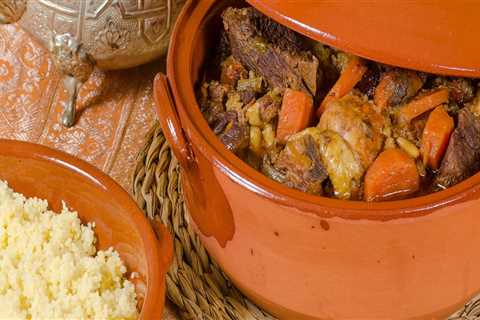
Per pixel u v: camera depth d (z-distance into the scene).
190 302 1.78
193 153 1.54
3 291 1.68
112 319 1.62
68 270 1.68
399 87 1.55
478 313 1.81
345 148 1.49
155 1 2.14
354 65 1.58
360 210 1.37
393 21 1.38
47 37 2.23
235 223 1.56
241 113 1.60
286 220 1.44
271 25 1.65
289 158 1.51
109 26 2.16
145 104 2.44
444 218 1.40
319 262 1.50
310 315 1.63
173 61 1.61
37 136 2.36
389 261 1.47
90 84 2.46
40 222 1.79
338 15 1.39
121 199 1.69
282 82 1.63
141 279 1.69
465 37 1.37
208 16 1.70
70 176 1.75
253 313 1.83
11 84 2.47
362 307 1.57
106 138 2.36
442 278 1.53
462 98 1.58
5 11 2.21
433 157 1.52
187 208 1.77
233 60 1.70
